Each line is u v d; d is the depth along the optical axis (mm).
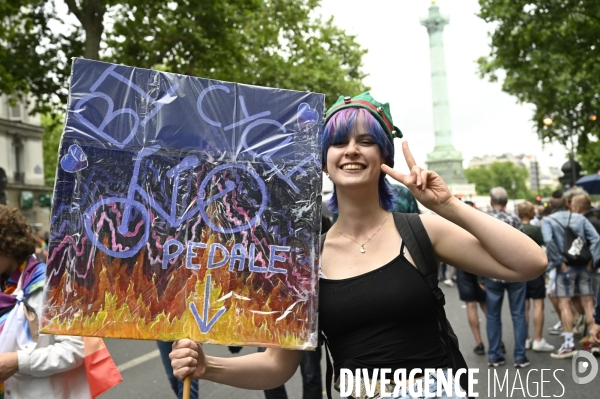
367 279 2342
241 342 2361
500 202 7656
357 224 2457
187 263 2381
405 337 2301
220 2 18047
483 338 9227
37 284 3172
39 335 3131
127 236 2357
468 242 2352
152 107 2418
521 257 2221
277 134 2477
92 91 2379
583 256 7730
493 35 17484
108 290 2326
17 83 18109
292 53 25594
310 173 2465
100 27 16656
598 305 4832
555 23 15703
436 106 72000
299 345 2367
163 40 18812
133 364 8398
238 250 2406
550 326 10227
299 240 2426
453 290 16531
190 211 2404
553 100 24484
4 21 18156
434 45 70938
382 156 2475
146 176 2393
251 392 6668
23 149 41312
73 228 2324
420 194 2273
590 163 37344
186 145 2424
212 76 21531
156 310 2344
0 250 3146
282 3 23906
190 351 2312
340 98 2498
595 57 16844
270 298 2391
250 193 2436
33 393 3156
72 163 2342
